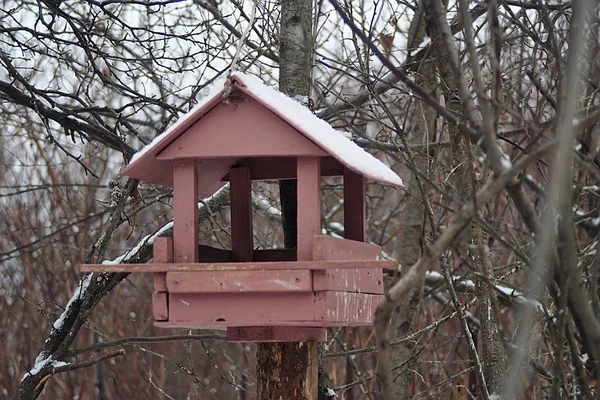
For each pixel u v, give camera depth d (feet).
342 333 35.76
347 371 31.17
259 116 14.84
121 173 15.16
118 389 47.55
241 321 14.24
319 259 14.16
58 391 48.32
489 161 11.56
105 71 27.17
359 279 16.14
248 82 14.87
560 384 13.87
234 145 14.82
